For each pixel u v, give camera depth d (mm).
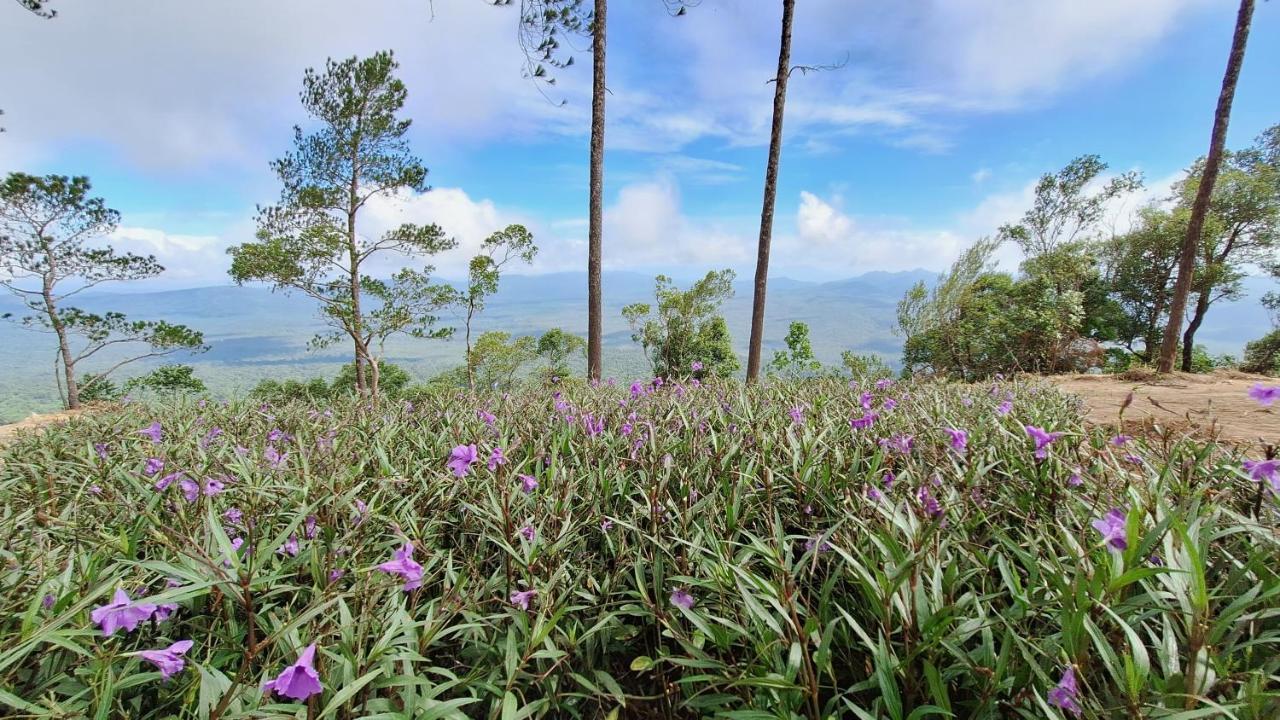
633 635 1637
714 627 1341
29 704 1065
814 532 1864
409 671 1224
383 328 15133
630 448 2713
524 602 1514
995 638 1368
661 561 1758
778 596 1264
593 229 9117
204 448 2885
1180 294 9797
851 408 3549
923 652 1208
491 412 3885
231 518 1962
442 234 15141
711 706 1269
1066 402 4035
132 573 1568
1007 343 13414
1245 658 1117
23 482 2580
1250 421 3926
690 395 4336
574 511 2145
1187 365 17391
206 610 1595
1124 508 1501
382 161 15016
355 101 14117
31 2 6445
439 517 2201
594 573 1906
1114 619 1101
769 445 2449
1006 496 1959
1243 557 1468
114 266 16578
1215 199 15453
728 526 1843
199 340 16844
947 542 1433
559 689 1534
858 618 1547
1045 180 18109
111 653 1240
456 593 1452
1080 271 15859
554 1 8148
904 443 2275
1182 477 1741
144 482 2154
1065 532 1338
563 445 2693
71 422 4117
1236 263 16406
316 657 1263
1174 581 1118
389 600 1478
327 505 1937
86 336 15938
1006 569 1437
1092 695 1011
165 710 1362
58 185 14891
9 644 1254
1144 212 17156
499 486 2012
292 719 1067
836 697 1147
